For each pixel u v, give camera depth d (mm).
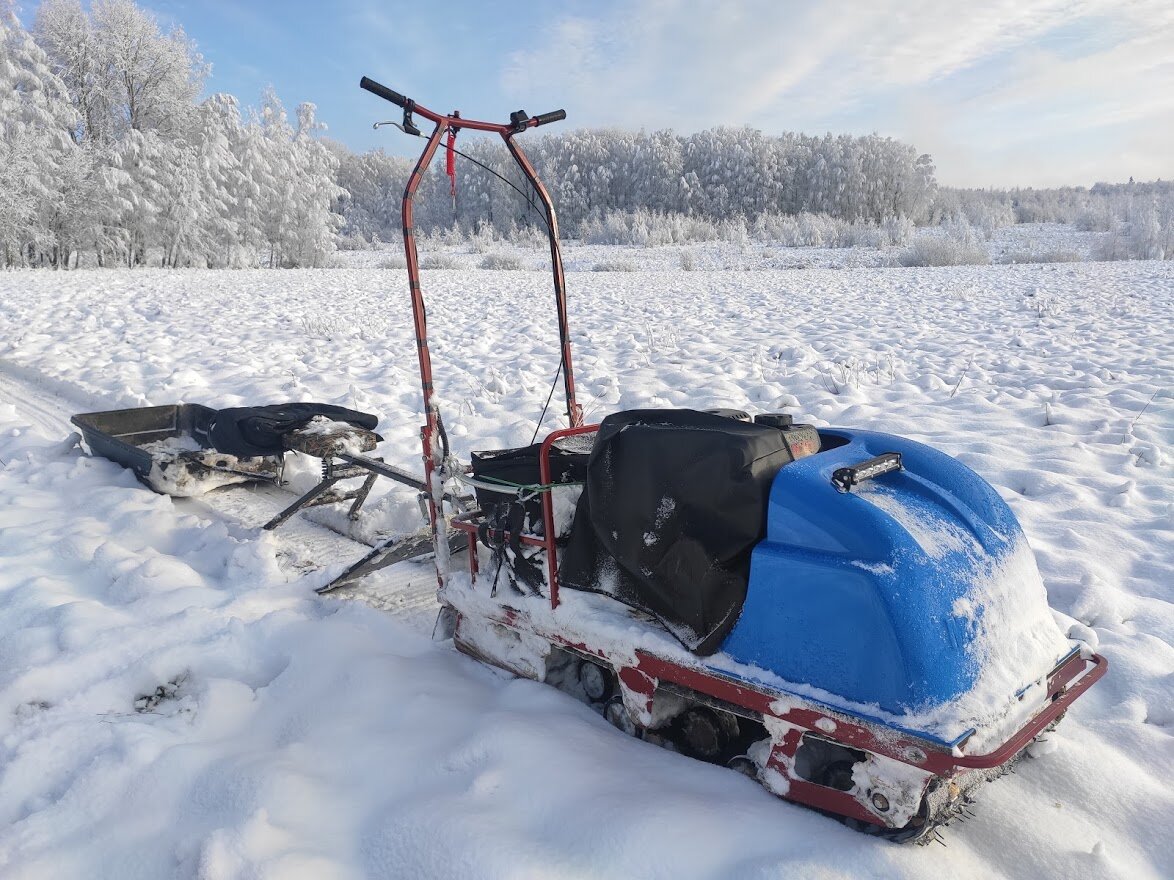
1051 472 5641
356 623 3834
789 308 15945
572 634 2965
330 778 2697
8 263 30109
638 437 2713
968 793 2455
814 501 2420
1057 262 29406
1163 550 4469
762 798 2484
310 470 6086
